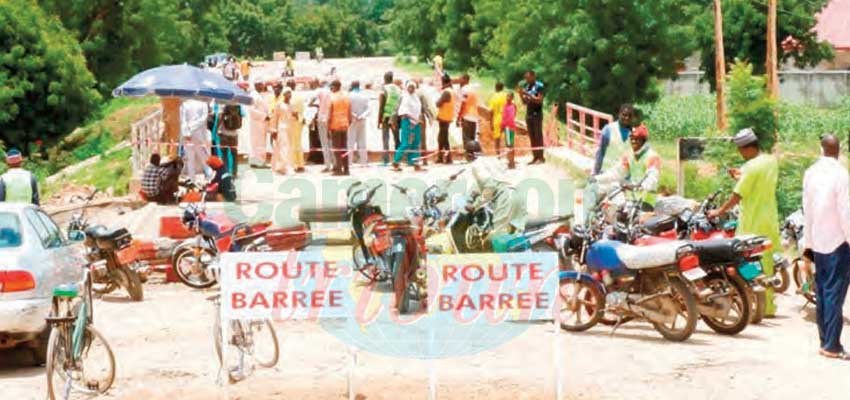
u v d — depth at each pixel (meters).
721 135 30.69
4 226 12.82
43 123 53.28
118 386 11.83
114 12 70.56
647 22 46.69
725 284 13.55
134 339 14.02
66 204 25.73
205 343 13.76
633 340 13.48
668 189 23.38
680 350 12.95
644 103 48.66
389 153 31.41
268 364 12.45
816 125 39.97
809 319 14.75
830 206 12.54
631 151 15.84
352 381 11.23
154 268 18.53
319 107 28.50
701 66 63.06
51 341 10.98
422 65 102.62
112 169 35.81
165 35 75.88
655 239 13.95
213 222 17.77
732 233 15.38
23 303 12.35
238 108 27.14
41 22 53.31
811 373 11.98
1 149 47.09
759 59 61.59
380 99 29.88
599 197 15.67
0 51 52.03
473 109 29.61
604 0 46.78
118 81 71.19
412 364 12.53
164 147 31.19
